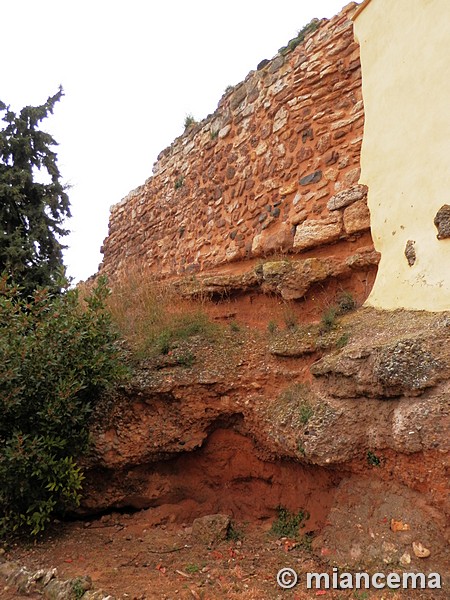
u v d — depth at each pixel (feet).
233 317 20.34
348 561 11.63
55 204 28.37
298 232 19.48
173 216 28.99
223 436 16.61
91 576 12.24
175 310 21.06
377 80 17.65
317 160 19.80
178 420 16.46
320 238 18.60
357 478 12.71
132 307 22.24
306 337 16.34
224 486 16.61
